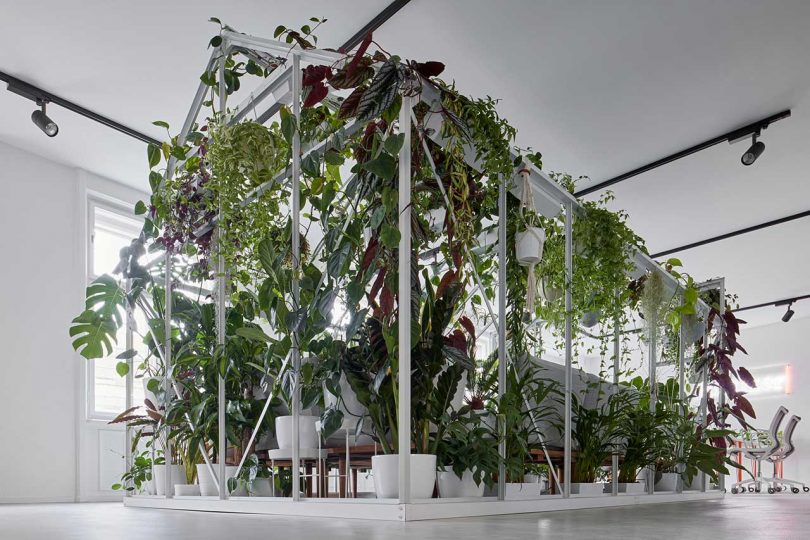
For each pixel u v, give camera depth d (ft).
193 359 12.73
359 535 5.51
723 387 18.31
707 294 19.15
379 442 9.93
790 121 19.03
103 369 22.15
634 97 18.07
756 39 15.66
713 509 11.22
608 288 13.00
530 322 11.66
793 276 32.76
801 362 40.29
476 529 6.24
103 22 15.23
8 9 14.69
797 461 39.40
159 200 12.95
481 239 12.81
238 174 11.03
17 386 19.45
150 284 14.28
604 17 14.97
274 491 11.10
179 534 5.83
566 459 11.37
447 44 15.96
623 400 14.02
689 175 22.45
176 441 13.03
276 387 10.11
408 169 8.29
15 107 18.57
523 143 20.49
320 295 9.23
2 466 18.72
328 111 11.34
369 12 14.88
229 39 12.50
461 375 9.58
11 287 19.83
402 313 7.91
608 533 5.81
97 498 20.97
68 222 21.81
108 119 19.31
